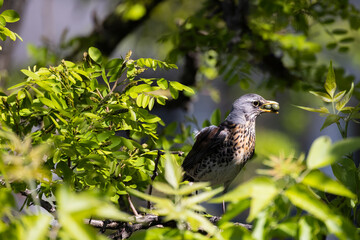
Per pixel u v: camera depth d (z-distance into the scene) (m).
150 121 6.86
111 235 7.04
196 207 3.62
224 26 14.12
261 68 13.97
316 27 16.44
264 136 23.78
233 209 3.58
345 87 12.70
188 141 10.18
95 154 6.47
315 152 3.28
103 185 6.68
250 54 13.44
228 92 23.36
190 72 14.91
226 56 12.87
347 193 3.28
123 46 18.17
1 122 6.64
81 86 7.06
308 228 3.74
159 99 6.93
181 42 12.61
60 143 6.24
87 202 2.93
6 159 4.06
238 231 3.64
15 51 14.30
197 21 12.21
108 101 6.88
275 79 13.81
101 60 7.07
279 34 13.58
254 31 13.30
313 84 13.43
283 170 3.47
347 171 5.26
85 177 6.56
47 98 6.76
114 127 7.17
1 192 3.19
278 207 3.67
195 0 18.75
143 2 15.92
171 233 3.82
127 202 7.98
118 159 6.98
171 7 18.50
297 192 3.34
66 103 6.93
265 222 3.70
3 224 3.25
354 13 12.82
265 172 3.47
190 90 6.82
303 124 25.88
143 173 7.19
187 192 3.61
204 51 12.80
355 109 5.68
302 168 3.60
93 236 2.91
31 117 6.91
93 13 16.12
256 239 3.62
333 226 3.39
